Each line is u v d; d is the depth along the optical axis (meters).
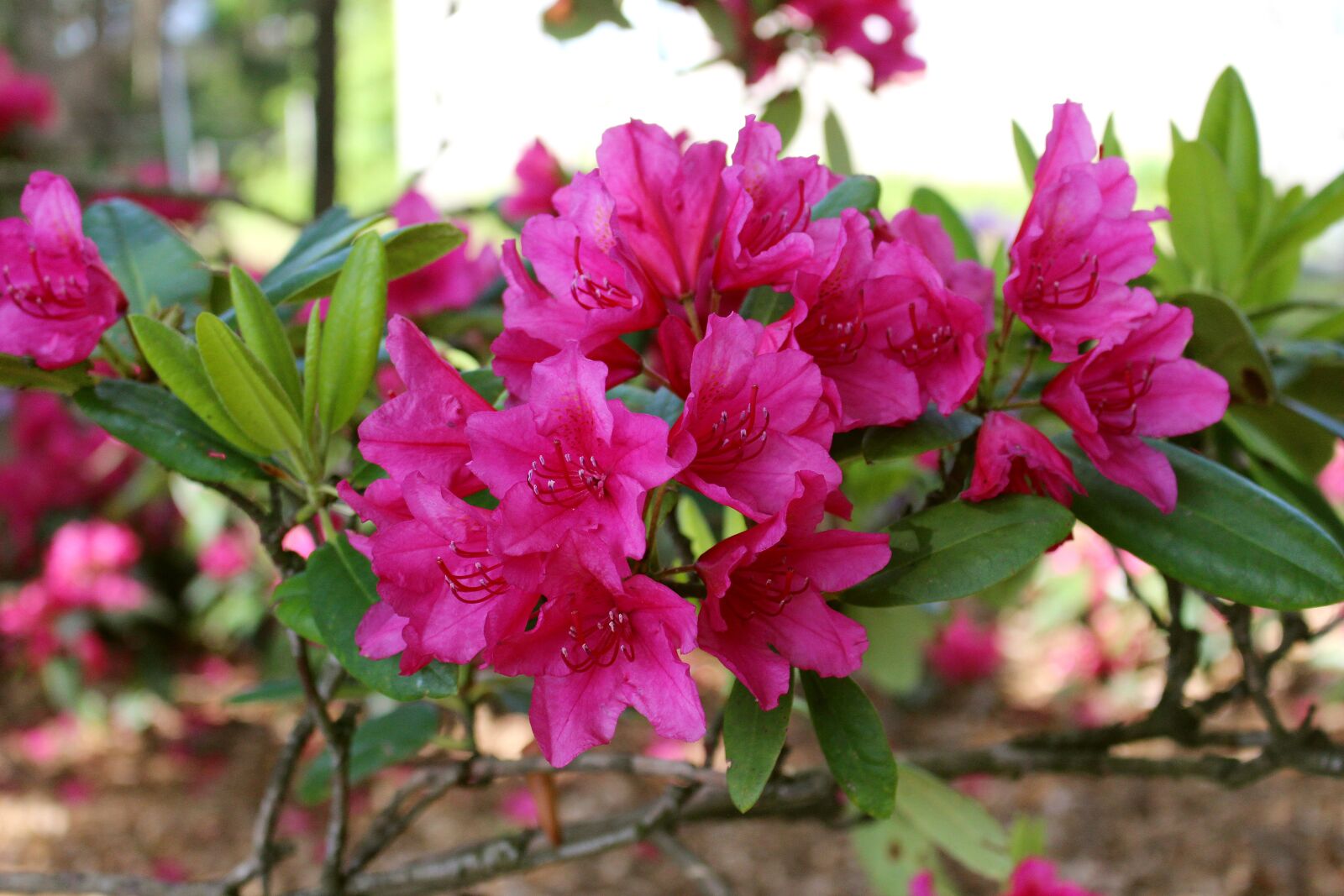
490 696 0.77
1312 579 0.56
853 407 0.55
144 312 0.67
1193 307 0.64
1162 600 1.86
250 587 2.27
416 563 0.52
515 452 0.49
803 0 1.04
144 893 0.73
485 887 1.80
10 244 0.60
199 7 6.61
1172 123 0.73
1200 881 1.71
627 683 0.51
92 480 2.36
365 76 7.29
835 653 0.52
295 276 0.66
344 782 0.68
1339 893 1.67
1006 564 0.55
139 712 2.24
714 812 0.79
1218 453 0.73
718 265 0.54
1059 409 0.55
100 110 3.51
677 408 0.57
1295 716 1.87
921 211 0.76
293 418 0.59
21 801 2.00
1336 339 0.75
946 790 0.78
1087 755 0.77
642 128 0.53
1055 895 0.89
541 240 0.55
